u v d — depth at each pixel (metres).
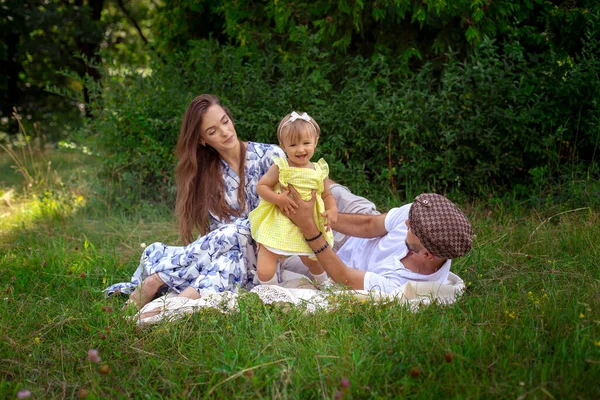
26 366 2.99
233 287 3.76
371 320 3.29
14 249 5.16
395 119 5.66
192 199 4.03
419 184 5.73
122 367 2.97
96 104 6.89
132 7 12.95
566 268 4.03
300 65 6.10
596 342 2.72
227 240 3.78
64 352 3.13
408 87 5.90
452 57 5.77
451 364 2.74
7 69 11.62
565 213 5.03
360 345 2.96
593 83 5.44
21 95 11.95
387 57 6.28
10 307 3.75
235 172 4.04
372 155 5.97
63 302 3.85
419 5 5.90
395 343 2.97
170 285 3.78
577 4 6.00
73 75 7.06
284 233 3.63
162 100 6.32
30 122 11.96
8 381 2.93
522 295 3.60
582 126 5.67
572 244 4.39
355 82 5.95
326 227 3.66
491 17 6.10
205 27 7.50
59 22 11.07
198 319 3.38
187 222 4.07
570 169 5.60
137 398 2.68
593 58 5.51
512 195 5.69
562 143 5.86
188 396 2.67
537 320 3.14
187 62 6.84
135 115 6.35
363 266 3.97
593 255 4.16
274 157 3.61
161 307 3.50
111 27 12.34
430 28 6.28
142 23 13.15
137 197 6.42
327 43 6.42
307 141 3.56
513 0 6.05
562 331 3.04
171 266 3.75
